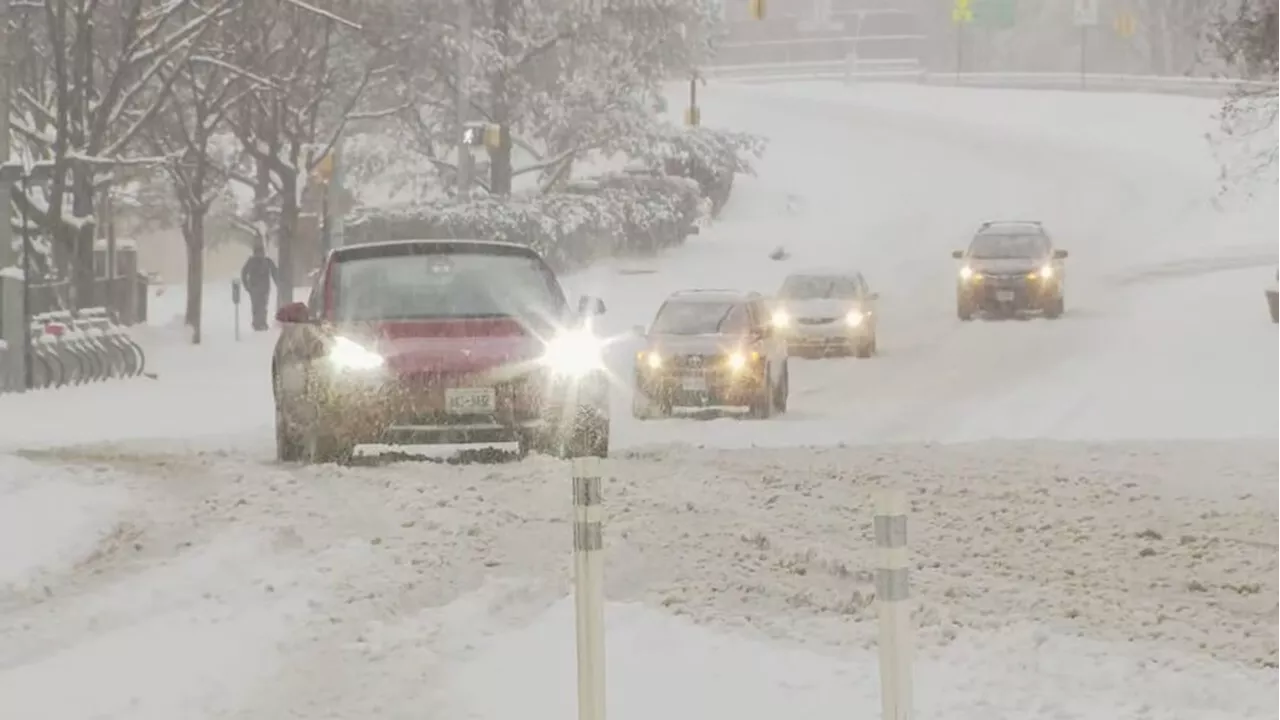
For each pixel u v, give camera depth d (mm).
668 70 194375
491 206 166750
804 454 60062
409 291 56656
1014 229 135000
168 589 36781
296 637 32438
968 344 114812
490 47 175250
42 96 132875
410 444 53406
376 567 38531
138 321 145375
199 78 149125
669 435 73000
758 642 31703
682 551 40250
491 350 53844
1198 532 44375
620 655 30875
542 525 43469
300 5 127688
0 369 92500
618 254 181750
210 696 28656
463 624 33375
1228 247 180250
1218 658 30984
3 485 50531
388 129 185625
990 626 33219
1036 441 64562
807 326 110438
